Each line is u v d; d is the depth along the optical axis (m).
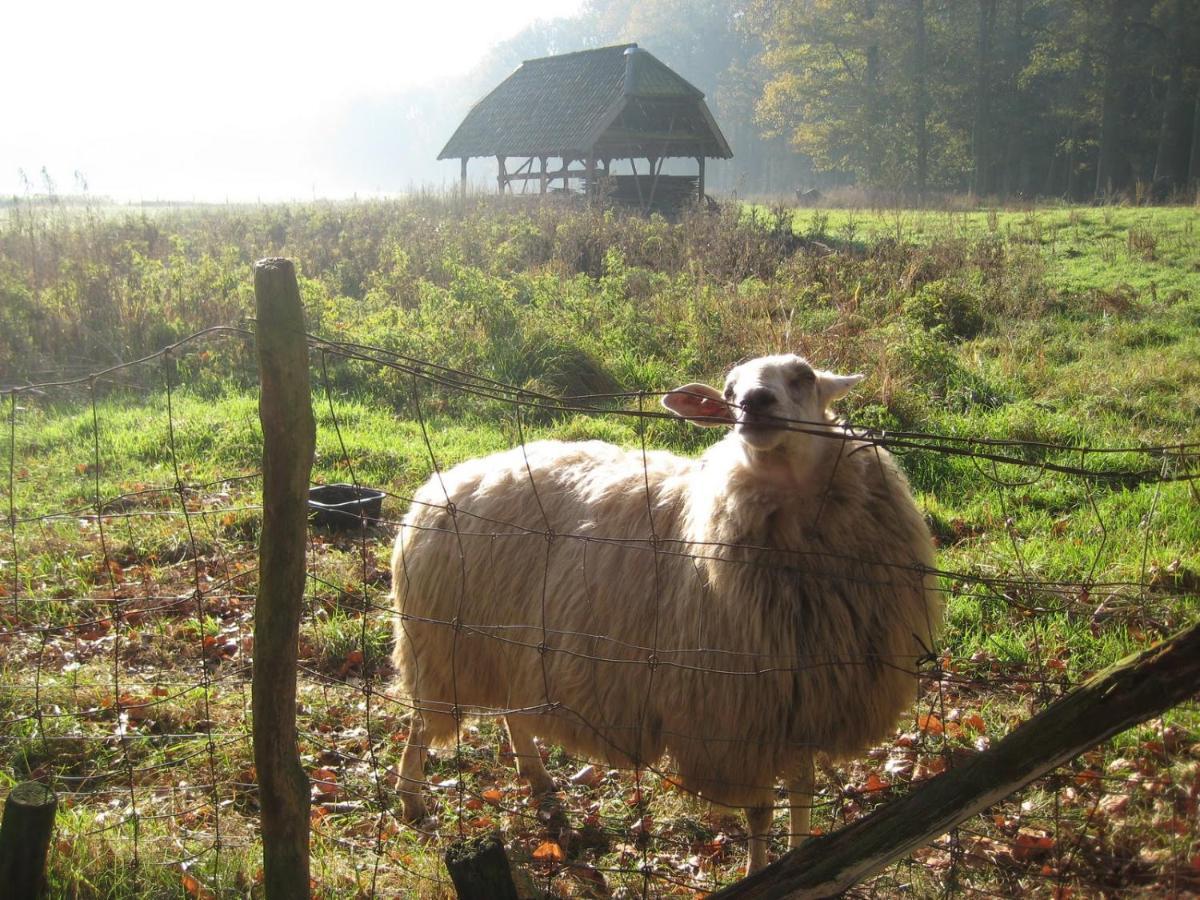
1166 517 6.52
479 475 4.29
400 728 4.78
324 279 15.83
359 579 6.21
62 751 4.45
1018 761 2.40
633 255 17.16
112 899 3.36
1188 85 45.56
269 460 2.68
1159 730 4.10
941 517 6.93
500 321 11.51
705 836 4.05
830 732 3.49
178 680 5.07
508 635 3.99
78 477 7.91
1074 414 9.41
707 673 3.47
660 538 3.73
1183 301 14.45
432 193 28.67
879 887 3.46
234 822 3.88
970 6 51.59
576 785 4.48
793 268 15.20
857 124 54.34
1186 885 3.17
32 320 11.73
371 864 3.66
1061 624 5.18
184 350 11.56
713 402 3.87
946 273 15.08
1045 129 51.34
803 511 3.46
